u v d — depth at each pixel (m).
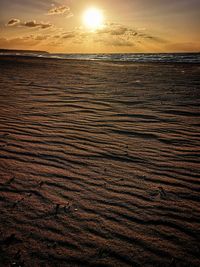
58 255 1.38
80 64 19.50
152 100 5.50
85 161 2.53
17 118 3.95
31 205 1.80
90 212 1.75
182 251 1.43
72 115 4.23
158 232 1.57
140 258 1.38
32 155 2.63
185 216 1.72
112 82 8.64
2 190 1.98
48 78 9.52
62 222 1.64
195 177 2.25
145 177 2.24
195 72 12.45
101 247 1.44
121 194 1.98
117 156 2.67
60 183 2.11
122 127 3.64
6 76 9.91
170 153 2.76
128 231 1.58
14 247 1.43
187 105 5.00
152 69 14.99
